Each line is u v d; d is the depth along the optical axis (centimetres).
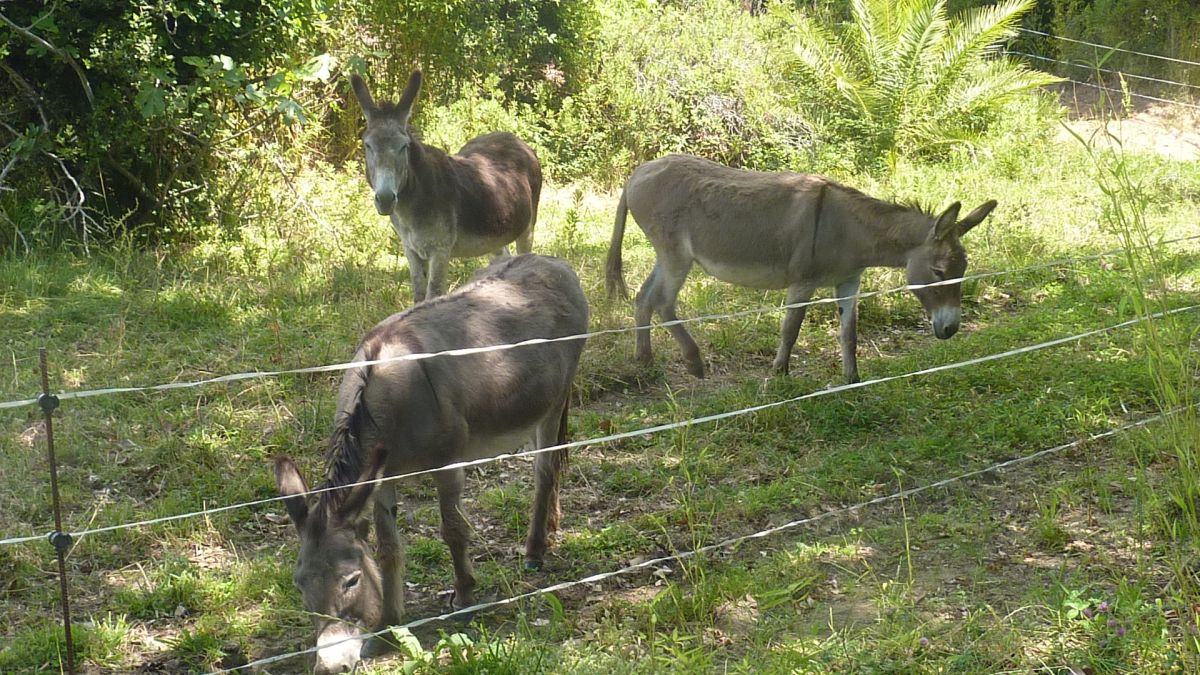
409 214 738
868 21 1462
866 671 376
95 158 930
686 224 714
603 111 1415
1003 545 484
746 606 442
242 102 960
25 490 524
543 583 474
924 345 786
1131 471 546
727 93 1427
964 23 1511
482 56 1383
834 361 736
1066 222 1071
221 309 779
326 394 642
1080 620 403
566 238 1009
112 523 503
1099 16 1742
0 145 961
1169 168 1268
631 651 399
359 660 389
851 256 679
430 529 523
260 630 435
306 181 1120
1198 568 438
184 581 459
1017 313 839
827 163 1353
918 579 457
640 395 695
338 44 1192
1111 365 679
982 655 380
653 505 548
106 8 904
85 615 442
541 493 485
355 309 778
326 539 356
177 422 604
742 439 614
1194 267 884
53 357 675
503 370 450
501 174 826
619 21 1515
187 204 987
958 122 1457
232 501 530
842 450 596
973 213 655
